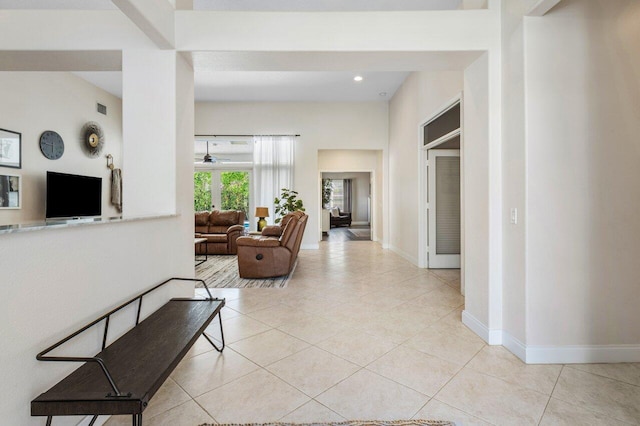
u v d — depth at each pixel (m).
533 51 2.17
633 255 2.19
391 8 3.61
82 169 5.57
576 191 2.18
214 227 7.41
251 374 2.04
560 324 2.19
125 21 2.38
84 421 1.49
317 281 4.43
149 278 2.03
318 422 1.59
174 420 1.61
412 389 1.87
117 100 6.47
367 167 8.70
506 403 1.74
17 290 1.13
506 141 2.39
